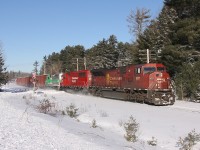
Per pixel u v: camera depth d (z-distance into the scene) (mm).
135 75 34688
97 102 34188
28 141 8523
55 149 8008
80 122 19688
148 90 31672
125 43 92688
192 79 37344
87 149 8844
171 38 43375
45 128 11914
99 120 20953
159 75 31938
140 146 13250
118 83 38875
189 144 13352
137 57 53750
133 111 25469
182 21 41406
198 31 39688
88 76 48812
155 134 16328
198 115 22844
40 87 78438
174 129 17484
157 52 46469
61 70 117688
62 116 21750
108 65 88562
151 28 52531
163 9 49375
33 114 17484
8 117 13383
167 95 31203
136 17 71500
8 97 36125
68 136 11031
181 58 40562
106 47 90125
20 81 119375
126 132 16266
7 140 8195
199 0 40594
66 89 58438
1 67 58281
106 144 11266
